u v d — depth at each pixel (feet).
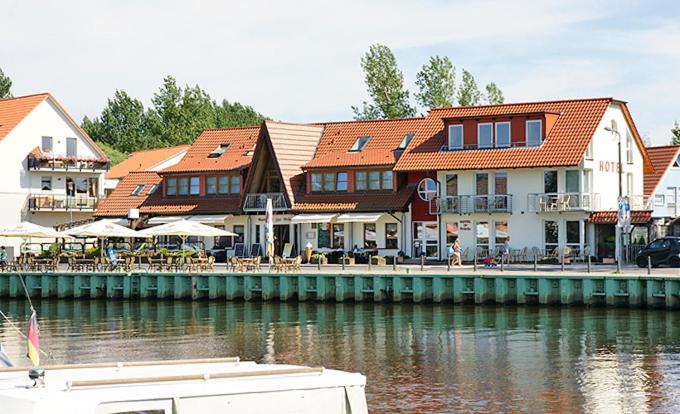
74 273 211.61
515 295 172.96
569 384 104.88
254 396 44.19
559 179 239.50
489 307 172.65
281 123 277.23
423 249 253.03
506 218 245.04
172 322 167.22
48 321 172.45
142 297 204.33
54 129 321.32
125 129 586.86
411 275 179.63
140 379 44.14
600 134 246.47
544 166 236.02
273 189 275.59
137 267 225.56
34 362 58.65
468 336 141.18
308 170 266.57
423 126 262.88
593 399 97.30
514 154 242.17
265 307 185.98
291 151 273.33
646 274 168.96
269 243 206.39
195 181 284.82
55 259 223.30
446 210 248.32
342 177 263.29
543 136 242.37
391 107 386.11
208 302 197.06
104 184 343.46
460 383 106.01
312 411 45.03
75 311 189.06
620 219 168.76
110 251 218.59
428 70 386.93
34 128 317.01
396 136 270.05
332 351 130.72
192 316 175.52
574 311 164.76
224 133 298.56
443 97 385.09
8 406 42.96
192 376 44.62
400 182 257.55
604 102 247.50
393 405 94.89
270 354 129.70
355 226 260.21
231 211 273.33
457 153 249.34
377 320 161.38
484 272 184.55
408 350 129.90
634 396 98.58
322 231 264.52
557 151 237.25
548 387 103.45
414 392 101.24
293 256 266.36
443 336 141.79
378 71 387.55
